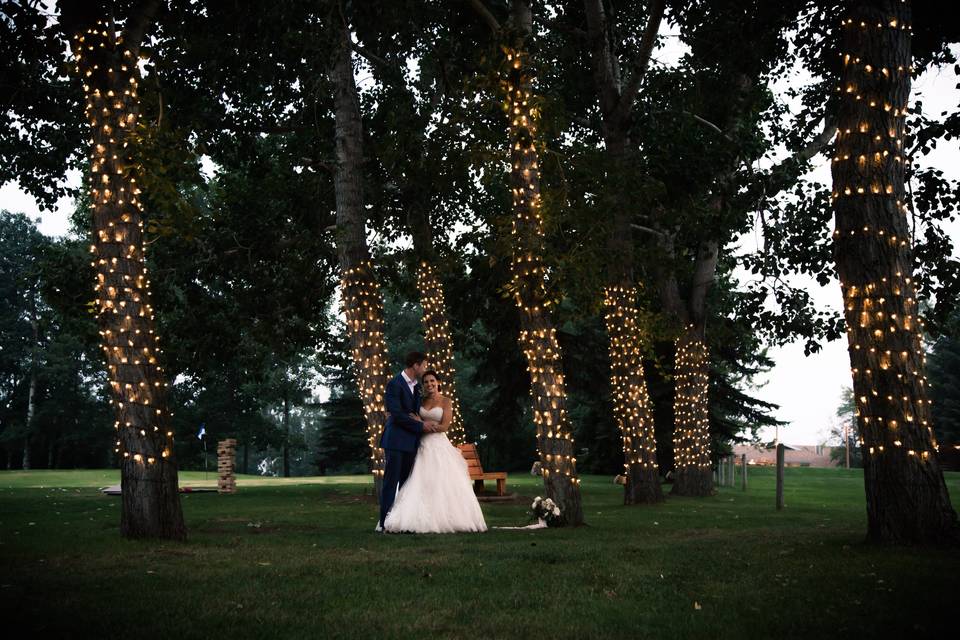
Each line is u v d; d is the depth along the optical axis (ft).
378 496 58.13
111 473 115.55
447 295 88.22
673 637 12.89
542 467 36.70
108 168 28.60
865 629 13.33
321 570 19.90
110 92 28.91
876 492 25.63
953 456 103.04
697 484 68.64
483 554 23.13
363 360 59.62
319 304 76.02
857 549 23.89
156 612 14.69
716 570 19.99
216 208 71.77
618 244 57.21
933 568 19.89
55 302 68.54
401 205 67.87
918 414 25.38
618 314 59.41
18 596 16.22
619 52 63.41
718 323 79.61
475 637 12.94
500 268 76.48
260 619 14.20
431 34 57.00
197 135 53.36
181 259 71.26
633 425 58.70
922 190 45.24
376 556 22.88
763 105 65.05
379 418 58.90
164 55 45.57
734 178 63.36
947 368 161.07
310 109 64.44
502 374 107.86
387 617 14.40
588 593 16.87
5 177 61.16
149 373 28.32
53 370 185.16
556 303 36.83
